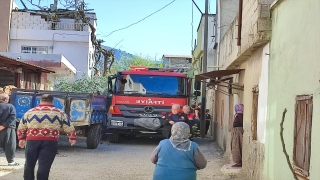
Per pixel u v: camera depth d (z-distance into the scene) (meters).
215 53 22.45
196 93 16.03
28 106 12.38
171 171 4.89
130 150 14.18
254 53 8.94
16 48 32.06
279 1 6.47
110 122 15.54
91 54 35.03
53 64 22.20
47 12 33.84
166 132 13.77
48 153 6.86
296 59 5.53
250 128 9.02
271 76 7.11
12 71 17.78
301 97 5.22
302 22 5.30
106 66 38.00
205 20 21.05
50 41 32.47
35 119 6.88
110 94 17.12
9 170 9.16
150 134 15.86
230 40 12.77
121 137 18.75
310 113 4.86
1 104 9.55
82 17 33.75
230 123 12.98
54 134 6.95
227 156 12.90
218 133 17.45
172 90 15.74
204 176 9.42
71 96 12.57
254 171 8.34
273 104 6.85
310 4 4.99
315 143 4.62
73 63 32.53
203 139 19.69
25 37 32.09
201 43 29.80
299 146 5.32
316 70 4.66
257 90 8.45
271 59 7.15
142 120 15.38
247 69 9.91
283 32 6.31
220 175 9.62
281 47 6.41
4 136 9.56
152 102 15.65
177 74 15.81
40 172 6.78
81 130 13.84
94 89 24.16
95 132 13.93
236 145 10.26
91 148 14.00
